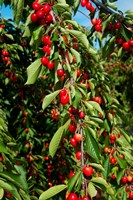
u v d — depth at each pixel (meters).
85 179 0.79
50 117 2.04
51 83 2.05
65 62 0.90
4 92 2.02
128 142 1.20
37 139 1.94
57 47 0.89
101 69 1.47
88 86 1.15
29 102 2.04
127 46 1.10
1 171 0.77
